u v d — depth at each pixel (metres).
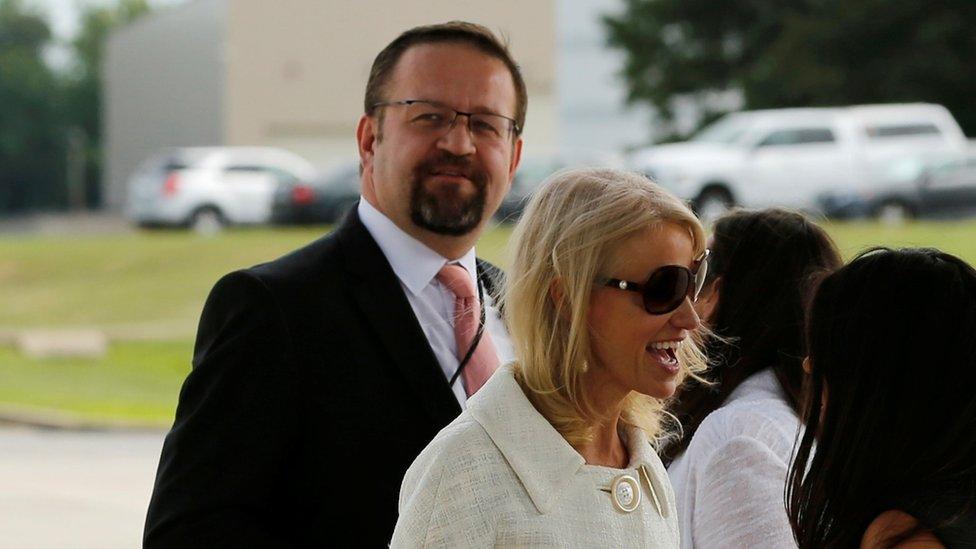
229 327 3.84
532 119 50.34
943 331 3.01
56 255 28.77
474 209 4.27
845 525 3.00
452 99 4.27
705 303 4.12
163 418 16.47
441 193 4.20
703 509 3.67
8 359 20.69
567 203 3.07
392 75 4.34
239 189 36.56
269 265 4.00
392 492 3.85
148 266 27.53
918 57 48.09
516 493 2.97
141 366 20.39
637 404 3.27
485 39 4.42
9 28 106.06
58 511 11.37
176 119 63.47
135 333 22.56
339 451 3.83
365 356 3.93
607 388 3.12
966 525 2.83
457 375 4.16
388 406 3.90
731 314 4.06
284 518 3.84
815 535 3.08
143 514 11.30
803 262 4.09
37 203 99.31
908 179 32.56
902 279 3.06
